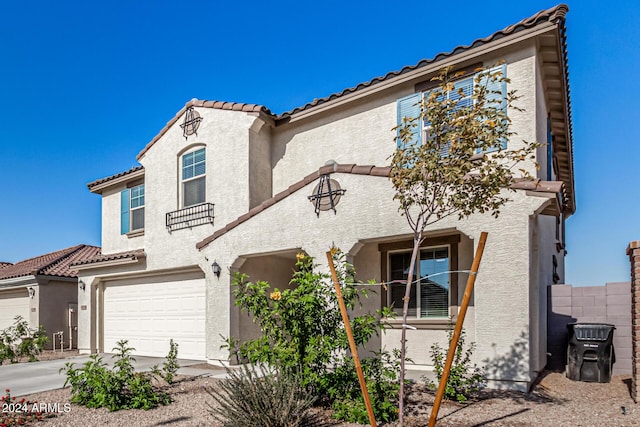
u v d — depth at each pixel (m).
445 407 6.91
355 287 8.09
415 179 5.65
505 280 8.02
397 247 10.80
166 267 14.13
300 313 6.91
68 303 19.00
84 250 22.77
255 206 12.66
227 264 11.87
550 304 10.62
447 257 10.20
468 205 5.99
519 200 8.01
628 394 7.74
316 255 10.12
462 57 9.92
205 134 13.70
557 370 9.98
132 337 15.33
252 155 12.76
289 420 5.92
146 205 15.07
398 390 6.84
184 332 13.77
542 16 8.82
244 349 7.00
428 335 10.10
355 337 6.86
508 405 6.99
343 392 6.78
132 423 6.78
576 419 6.29
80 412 7.42
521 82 9.30
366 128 11.73
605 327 8.83
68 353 16.78
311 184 10.48
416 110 10.67
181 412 7.27
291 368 6.64
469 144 5.40
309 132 12.82
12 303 20.09
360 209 9.62
